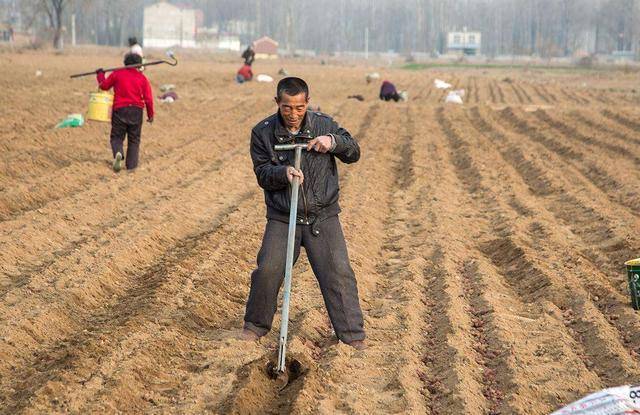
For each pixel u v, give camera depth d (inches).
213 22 7539.4
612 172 640.4
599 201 538.9
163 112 971.3
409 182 617.0
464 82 2054.6
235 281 364.5
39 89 1164.5
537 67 3784.5
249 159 677.3
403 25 7751.0
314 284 358.0
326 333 305.9
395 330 308.2
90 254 384.5
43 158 616.1
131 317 305.1
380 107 1142.3
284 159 272.2
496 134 874.1
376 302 341.7
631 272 331.6
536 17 7145.7
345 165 657.6
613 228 462.6
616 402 200.7
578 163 701.3
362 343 287.1
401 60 4830.2
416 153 735.7
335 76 2057.1
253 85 1528.1
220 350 279.6
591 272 383.9
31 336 289.3
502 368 274.7
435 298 352.2
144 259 392.8
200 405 240.8
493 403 251.4
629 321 320.5
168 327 298.5
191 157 663.8
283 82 266.8
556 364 277.6
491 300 342.3
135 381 253.3
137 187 539.2
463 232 467.5
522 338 301.9
